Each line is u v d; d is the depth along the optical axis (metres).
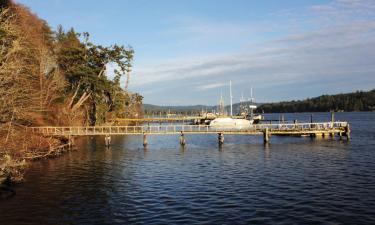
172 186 26.81
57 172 32.94
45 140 44.69
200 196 23.64
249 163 36.66
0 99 29.98
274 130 56.66
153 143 61.12
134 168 34.94
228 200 22.50
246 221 18.52
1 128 32.75
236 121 96.81
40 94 50.62
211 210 20.48
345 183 26.70
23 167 32.44
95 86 69.19
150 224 18.34
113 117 88.69
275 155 42.16
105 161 39.53
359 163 35.44
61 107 62.19
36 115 51.19
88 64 70.50
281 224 18.02
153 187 26.61
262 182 27.53
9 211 20.84
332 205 21.08
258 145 53.72
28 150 38.66
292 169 32.78
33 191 25.59
